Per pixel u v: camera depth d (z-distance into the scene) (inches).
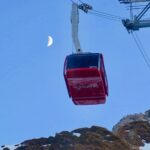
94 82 976.3
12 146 3412.9
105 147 3095.5
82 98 992.2
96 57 991.0
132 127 3796.8
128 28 1363.2
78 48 1007.6
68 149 3016.7
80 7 1006.4
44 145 3233.3
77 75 966.4
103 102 1024.9
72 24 1003.9
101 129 3408.0
